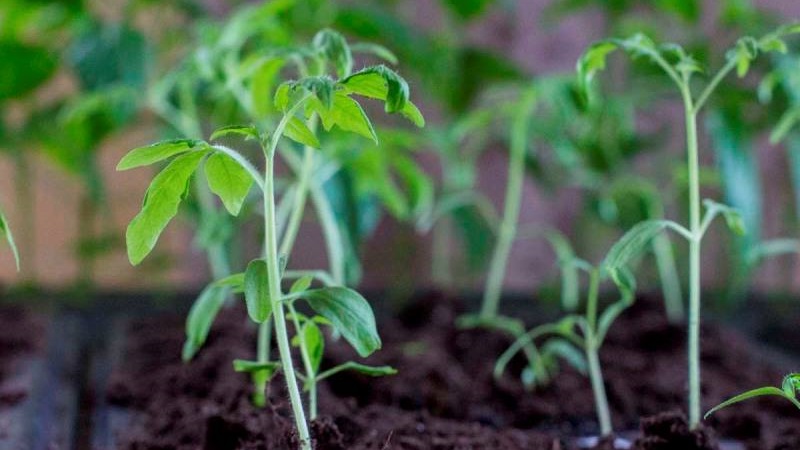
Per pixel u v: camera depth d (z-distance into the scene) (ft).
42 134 3.30
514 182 2.82
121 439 2.28
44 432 2.38
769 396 2.45
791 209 3.65
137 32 3.02
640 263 3.56
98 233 3.95
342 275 2.49
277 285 1.86
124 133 3.56
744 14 3.03
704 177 2.95
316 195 2.51
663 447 2.07
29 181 3.68
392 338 2.79
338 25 3.04
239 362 1.93
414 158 3.88
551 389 2.52
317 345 2.02
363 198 2.92
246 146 3.09
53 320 3.21
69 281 3.75
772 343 3.13
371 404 2.37
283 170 3.41
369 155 2.64
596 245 3.77
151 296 3.52
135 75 2.93
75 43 3.03
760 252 2.44
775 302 3.56
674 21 3.68
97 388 2.61
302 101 1.84
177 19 3.83
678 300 3.03
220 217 2.61
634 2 3.56
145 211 1.87
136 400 2.45
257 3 3.61
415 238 3.88
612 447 2.22
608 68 3.54
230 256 3.02
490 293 2.85
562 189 4.00
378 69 1.80
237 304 2.84
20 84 3.17
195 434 2.21
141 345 2.77
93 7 3.75
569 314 3.15
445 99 3.40
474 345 2.76
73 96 3.34
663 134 3.49
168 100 3.04
